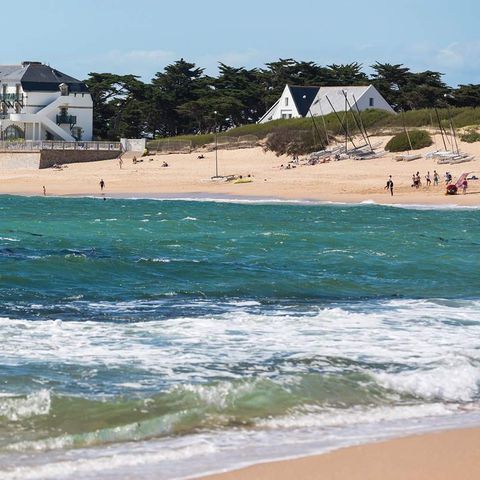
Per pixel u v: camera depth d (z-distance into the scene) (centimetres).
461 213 15638
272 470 2625
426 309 5594
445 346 4456
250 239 10238
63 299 5794
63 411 3244
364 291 6406
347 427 3167
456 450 2825
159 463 2714
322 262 8031
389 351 4319
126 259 7694
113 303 5688
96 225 12812
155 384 3650
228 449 2867
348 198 18688
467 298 6222
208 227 12569
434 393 3647
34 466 2686
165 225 12812
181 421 3181
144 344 4359
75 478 2583
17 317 5094
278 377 3781
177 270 7131
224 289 6303
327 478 2552
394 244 9794
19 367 3847
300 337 4584
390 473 2595
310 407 3397
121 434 3038
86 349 4222
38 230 11931
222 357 4128
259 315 5231
